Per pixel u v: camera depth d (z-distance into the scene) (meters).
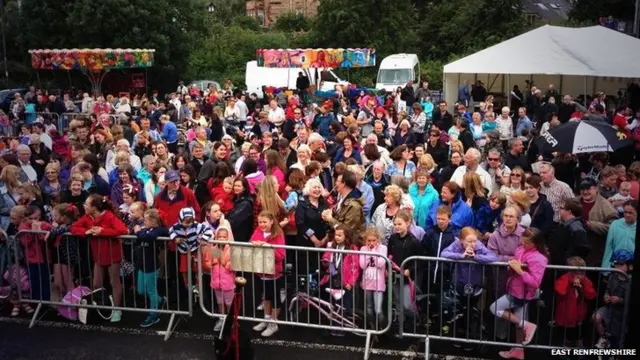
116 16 33.06
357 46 43.19
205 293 7.64
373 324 6.82
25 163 9.96
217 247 7.02
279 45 44.84
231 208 7.98
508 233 6.58
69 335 7.14
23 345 6.87
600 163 10.55
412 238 6.84
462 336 6.73
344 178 7.62
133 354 6.66
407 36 45.22
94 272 7.45
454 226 7.23
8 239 7.52
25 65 34.19
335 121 13.42
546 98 21.47
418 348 6.77
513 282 6.36
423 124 16.11
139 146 11.73
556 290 6.36
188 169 8.88
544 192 8.27
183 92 26.75
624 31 32.75
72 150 10.53
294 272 7.34
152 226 7.27
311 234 7.32
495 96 22.73
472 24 43.81
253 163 8.82
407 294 6.66
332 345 6.86
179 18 37.12
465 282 6.48
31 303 7.71
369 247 6.78
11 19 34.56
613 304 6.22
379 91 28.73
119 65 27.30
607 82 25.41
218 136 14.98
